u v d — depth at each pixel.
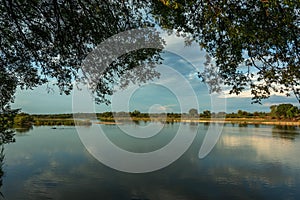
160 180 14.37
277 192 12.68
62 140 31.67
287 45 3.46
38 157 20.75
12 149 24.75
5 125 5.18
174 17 4.20
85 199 11.65
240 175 15.44
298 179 14.66
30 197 11.70
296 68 3.42
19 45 5.88
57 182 13.96
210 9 3.10
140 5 4.96
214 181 14.27
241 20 3.14
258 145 27.22
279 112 76.31
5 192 12.22
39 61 6.00
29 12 5.14
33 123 59.53
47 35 5.38
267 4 2.81
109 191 12.65
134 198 11.79
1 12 5.26
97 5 4.81
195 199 11.59
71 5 4.78
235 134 38.78
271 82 3.71
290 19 2.97
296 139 32.25
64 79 6.30
